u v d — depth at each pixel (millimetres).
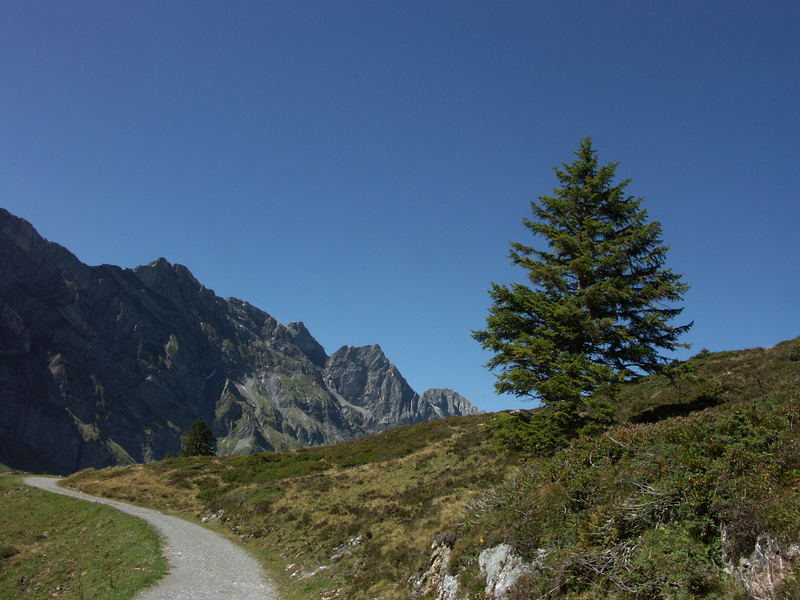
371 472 36938
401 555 16891
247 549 26469
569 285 20078
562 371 17859
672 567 8219
